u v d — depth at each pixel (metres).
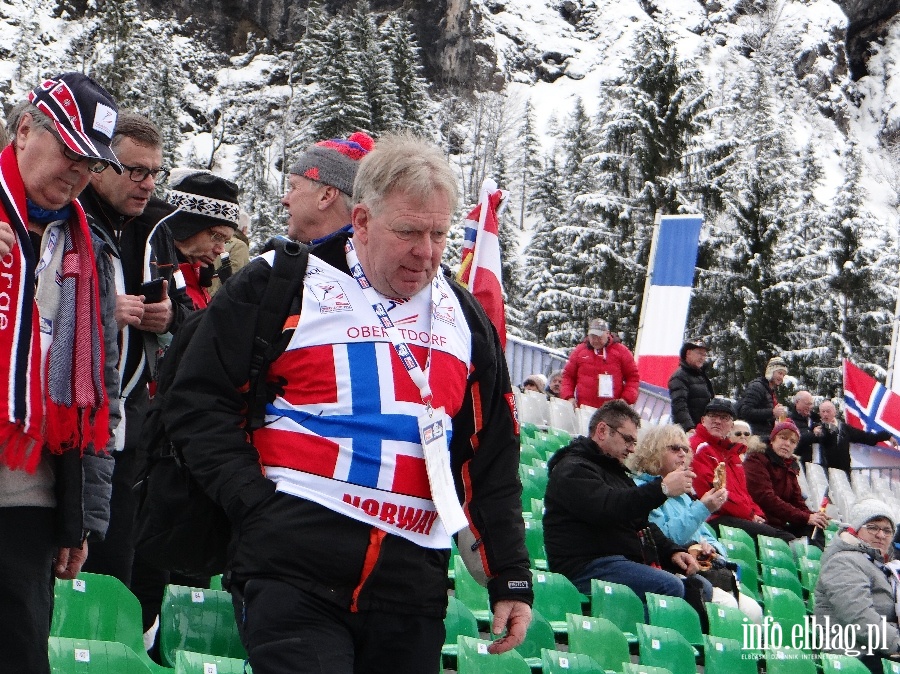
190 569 2.50
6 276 2.46
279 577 2.29
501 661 4.74
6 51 89.69
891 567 6.53
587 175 60.59
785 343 40.00
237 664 3.59
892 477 14.67
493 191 6.49
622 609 5.96
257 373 2.38
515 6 140.12
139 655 3.78
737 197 42.56
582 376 13.21
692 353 11.97
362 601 2.32
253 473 2.32
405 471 2.37
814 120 120.31
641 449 6.77
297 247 2.45
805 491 12.83
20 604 2.45
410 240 2.39
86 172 2.57
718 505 6.66
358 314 2.42
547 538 6.30
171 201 4.29
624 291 41.91
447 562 2.50
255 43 107.00
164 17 106.12
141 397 3.82
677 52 45.34
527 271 58.44
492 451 2.60
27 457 2.43
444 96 112.50
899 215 109.31
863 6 135.00
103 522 2.64
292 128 74.75
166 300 3.68
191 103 99.44
